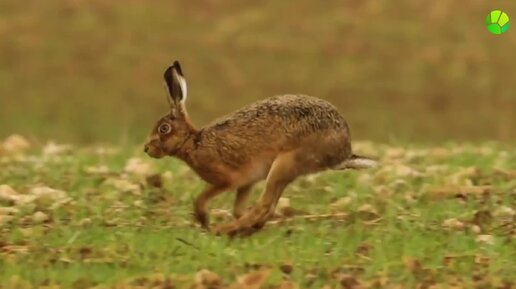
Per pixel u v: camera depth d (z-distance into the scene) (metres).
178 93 30.11
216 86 80.75
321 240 28.66
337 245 28.25
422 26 86.69
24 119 75.81
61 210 32.03
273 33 86.88
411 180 35.91
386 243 28.41
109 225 30.64
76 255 27.80
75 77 81.69
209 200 31.52
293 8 89.69
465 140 72.50
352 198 33.41
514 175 36.31
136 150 44.56
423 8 88.50
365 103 79.12
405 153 42.53
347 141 29.84
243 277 25.50
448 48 84.38
